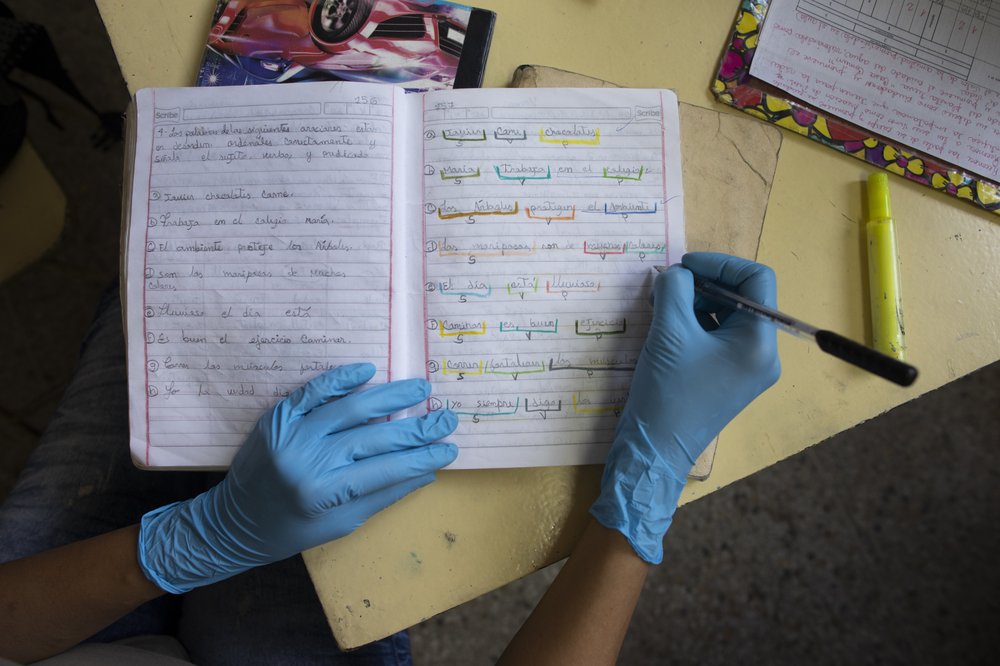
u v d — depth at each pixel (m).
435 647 1.21
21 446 1.20
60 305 1.23
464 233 0.63
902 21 0.70
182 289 0.62
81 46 1.22
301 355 0.62
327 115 0.63
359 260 0.62
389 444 0.60
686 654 1.23
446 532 0.62
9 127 0.85
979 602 1.24
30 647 0.63
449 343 0.62
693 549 1.25
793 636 1.24
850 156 0.70
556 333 0.63
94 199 1.23
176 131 0.64
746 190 0.67
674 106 0.65
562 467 0.64
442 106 0.64
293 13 0.67
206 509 0.63
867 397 0.67
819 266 0.69
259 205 0.63
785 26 0.70
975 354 0.68
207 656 0.79
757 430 0.66
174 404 0.62
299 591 0.79
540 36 0.70
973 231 0.70
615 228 0.64
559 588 0.61
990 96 0.69
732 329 0.63
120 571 0.64
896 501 1.27
